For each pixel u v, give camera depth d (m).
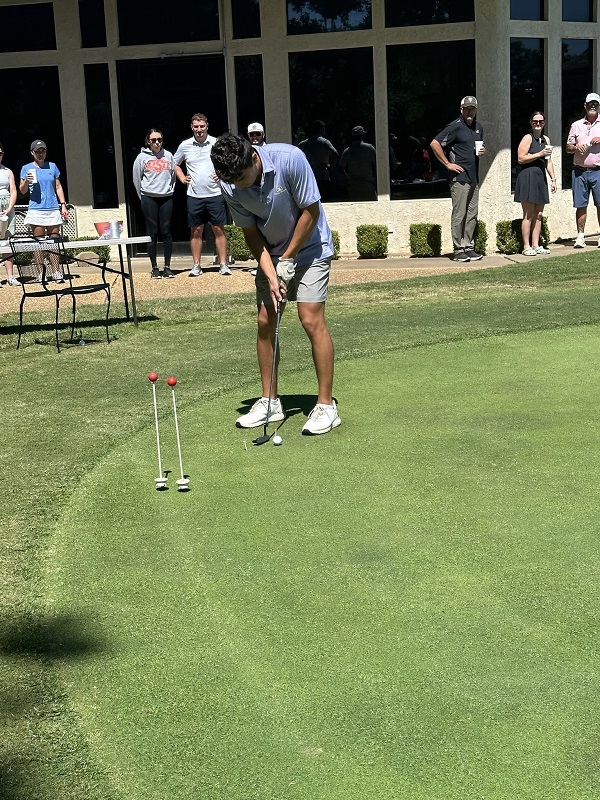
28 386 7.56
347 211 15.15
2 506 4.96
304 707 3.14
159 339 9.22
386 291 11.16
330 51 14.71
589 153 13.76
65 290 9.06
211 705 3.18
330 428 5.91
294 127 15.04
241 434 6.00
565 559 4.06
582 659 3.34
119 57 15.12
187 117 15.28
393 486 4.95
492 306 9.84
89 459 5.64
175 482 5.19
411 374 7.20
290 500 4.84
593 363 7.26
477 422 5.93
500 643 3.46
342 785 2.78
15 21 15.32
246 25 14.87
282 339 8.87
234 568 4.14
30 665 3.45
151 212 12.92
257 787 2.79
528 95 14.90
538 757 2.85
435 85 14.53
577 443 5.45
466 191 13.16
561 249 14.20
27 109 15.59
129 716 3.14
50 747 2.99
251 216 5.70
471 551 4.17
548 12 14.77
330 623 3.65
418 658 3.39
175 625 3.70
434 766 2.84
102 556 4.32
